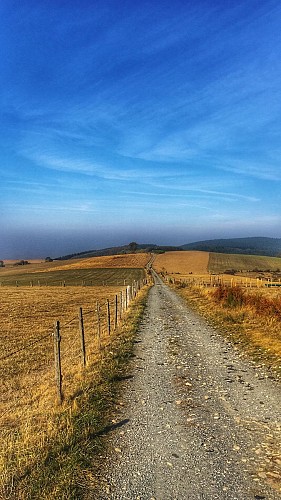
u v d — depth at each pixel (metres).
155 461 5.71
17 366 14.12
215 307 25.52
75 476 5.30
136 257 173.38
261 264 153.12
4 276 134.12
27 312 31.75
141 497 4.79
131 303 33.78
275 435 6.57
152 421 7.34
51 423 7.23
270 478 5.16
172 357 13.07
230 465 5.55
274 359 11.91
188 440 6.45
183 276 105.75
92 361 12.47
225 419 7.38
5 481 5.14
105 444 6.34
